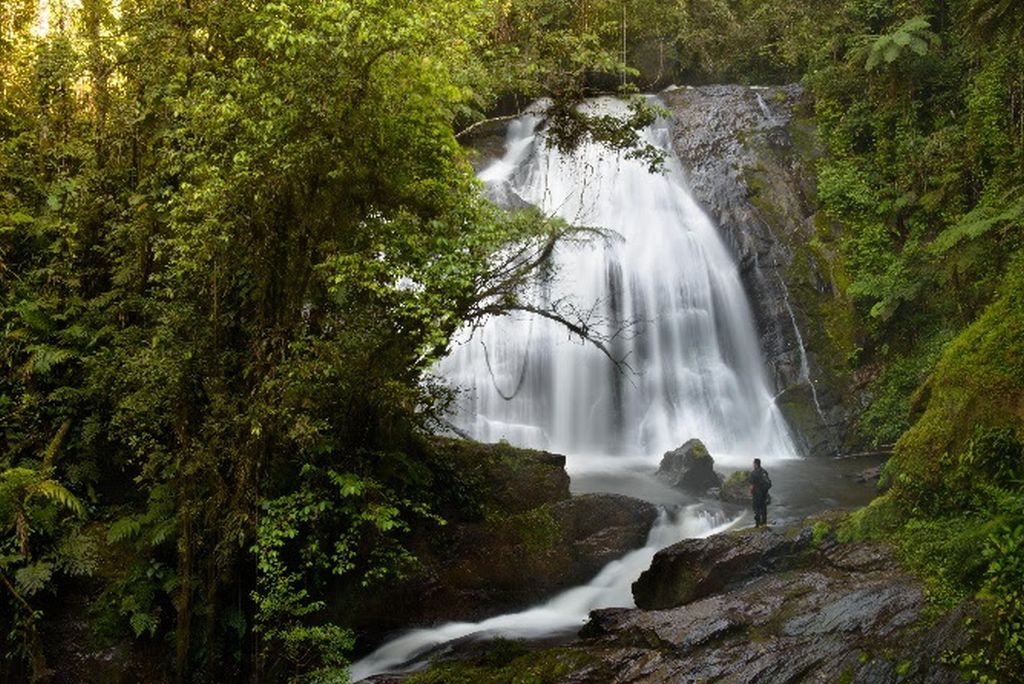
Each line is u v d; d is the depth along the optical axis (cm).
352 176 887
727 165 2394
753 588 997
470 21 1027
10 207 1098
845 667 796
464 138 2314
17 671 930
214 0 993
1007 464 968
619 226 2194
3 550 955
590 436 1966
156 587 973
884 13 2469
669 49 2773
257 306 953
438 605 1167
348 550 977
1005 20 1599
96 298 1053
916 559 955
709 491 1648
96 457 1051
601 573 1295
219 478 916
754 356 2178
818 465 1916
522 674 886
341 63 833
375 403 1005
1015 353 1021
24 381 1035
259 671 930
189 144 905
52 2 1253
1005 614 761
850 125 2405
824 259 2266
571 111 1269
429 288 946
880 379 2103
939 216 2206
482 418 1836
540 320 1953
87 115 1187
